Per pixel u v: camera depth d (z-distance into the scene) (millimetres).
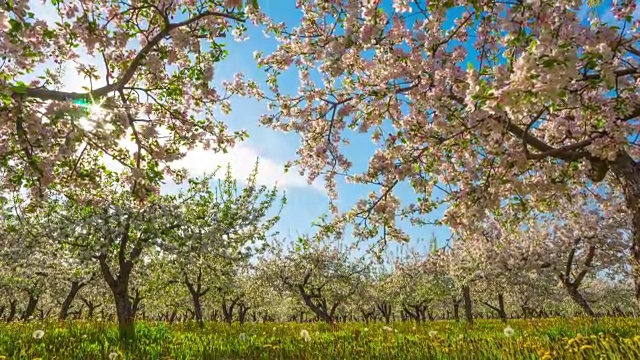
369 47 7016
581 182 9164
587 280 41938
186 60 8055
